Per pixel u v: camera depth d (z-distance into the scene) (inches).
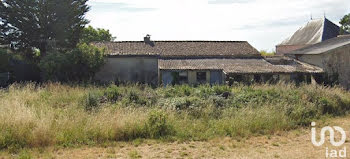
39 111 454.3
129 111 450.0
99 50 1143.0
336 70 1068.5
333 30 1590.8
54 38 1380.4
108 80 1198.3
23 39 1349.7
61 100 612.4
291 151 355.9
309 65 1117.7
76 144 364.8
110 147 363.3
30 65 1278.3
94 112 476.1
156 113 428.5
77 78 1121.4
